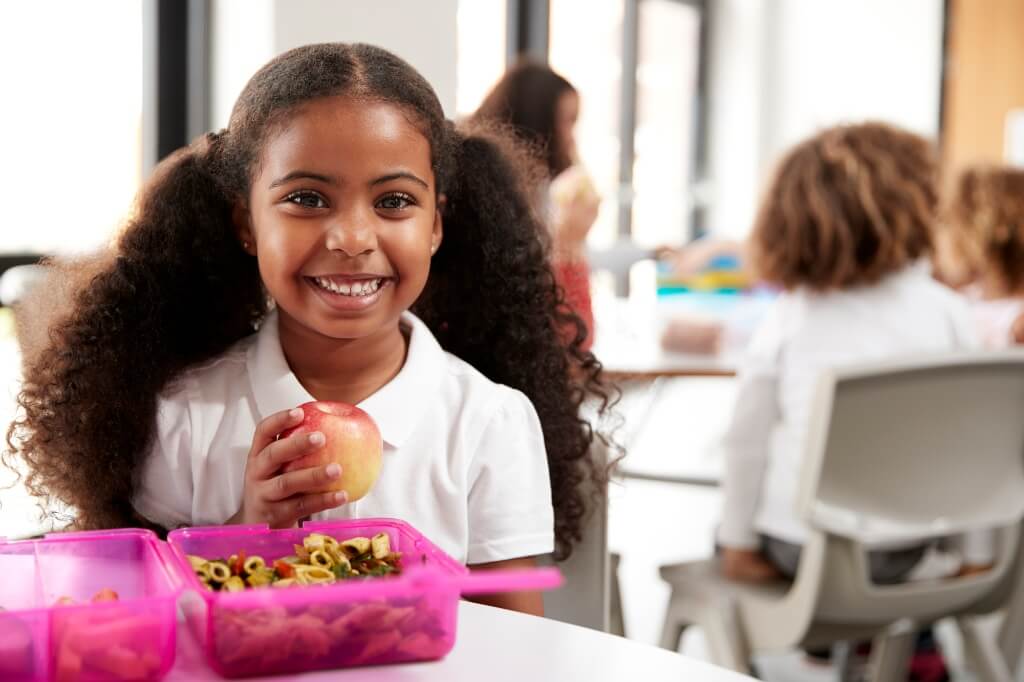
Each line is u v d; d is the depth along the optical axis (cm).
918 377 156
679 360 243
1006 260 277
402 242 103
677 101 659
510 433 115
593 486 130
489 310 130
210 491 111
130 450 115
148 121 309
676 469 437
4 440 122
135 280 117
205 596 72
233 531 87
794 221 198
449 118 124
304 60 105
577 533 129
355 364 113
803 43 700
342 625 74
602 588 130
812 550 167
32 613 70
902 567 186
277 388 111
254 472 94
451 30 307
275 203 102
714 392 611
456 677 74
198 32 304
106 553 85
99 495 115
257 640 73
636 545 351
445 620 76
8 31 277
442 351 120
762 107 697
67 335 116
